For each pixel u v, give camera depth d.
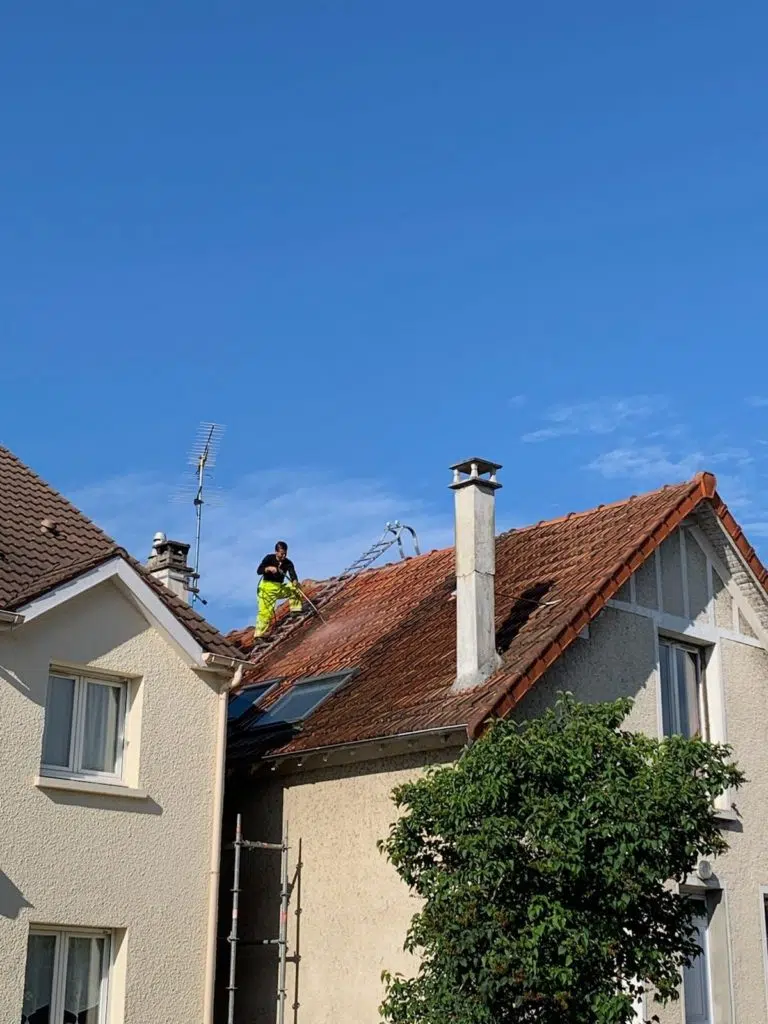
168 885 15.69
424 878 12.74
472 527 16.75
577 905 12.08
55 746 15.36
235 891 16.67
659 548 18.70
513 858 11.97
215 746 16.58
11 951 14.22
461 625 16.45
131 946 15.23
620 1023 11.94
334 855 16.84
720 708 18.84
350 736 16.48
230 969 16.56
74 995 14.95
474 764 12.50
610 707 13.14
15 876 14.43
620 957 12.25
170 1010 15.36
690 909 12.92
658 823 12.20
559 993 11.58
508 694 15.22
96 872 15.11
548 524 20.91
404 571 23.11
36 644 15.13
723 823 18.03
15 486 17.89
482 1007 11.74
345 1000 16.11
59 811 14.97
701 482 18.66
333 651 20.52
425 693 16.56
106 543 17.66
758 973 17.80
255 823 18.12
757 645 19.80
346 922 16.42
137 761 15.77
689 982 17.22
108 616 15.88
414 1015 12.26
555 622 16.38
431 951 12.41
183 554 21.28
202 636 16.89
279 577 23.39
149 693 16.05
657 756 12.82
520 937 11.70
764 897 18.34
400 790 13.19
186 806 16.08
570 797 12.23
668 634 18.55
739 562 19.31
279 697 19.41
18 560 16.22
